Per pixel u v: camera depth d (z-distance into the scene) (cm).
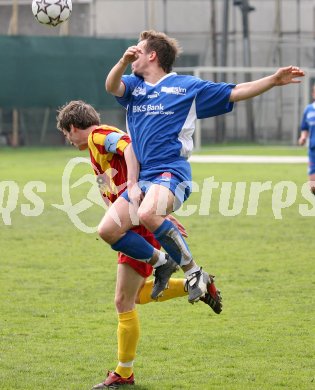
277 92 11038
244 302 2427
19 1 10988
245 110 10919
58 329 2134
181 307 2394
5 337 2055
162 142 1778
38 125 10038
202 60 11081
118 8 11138
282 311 2319
